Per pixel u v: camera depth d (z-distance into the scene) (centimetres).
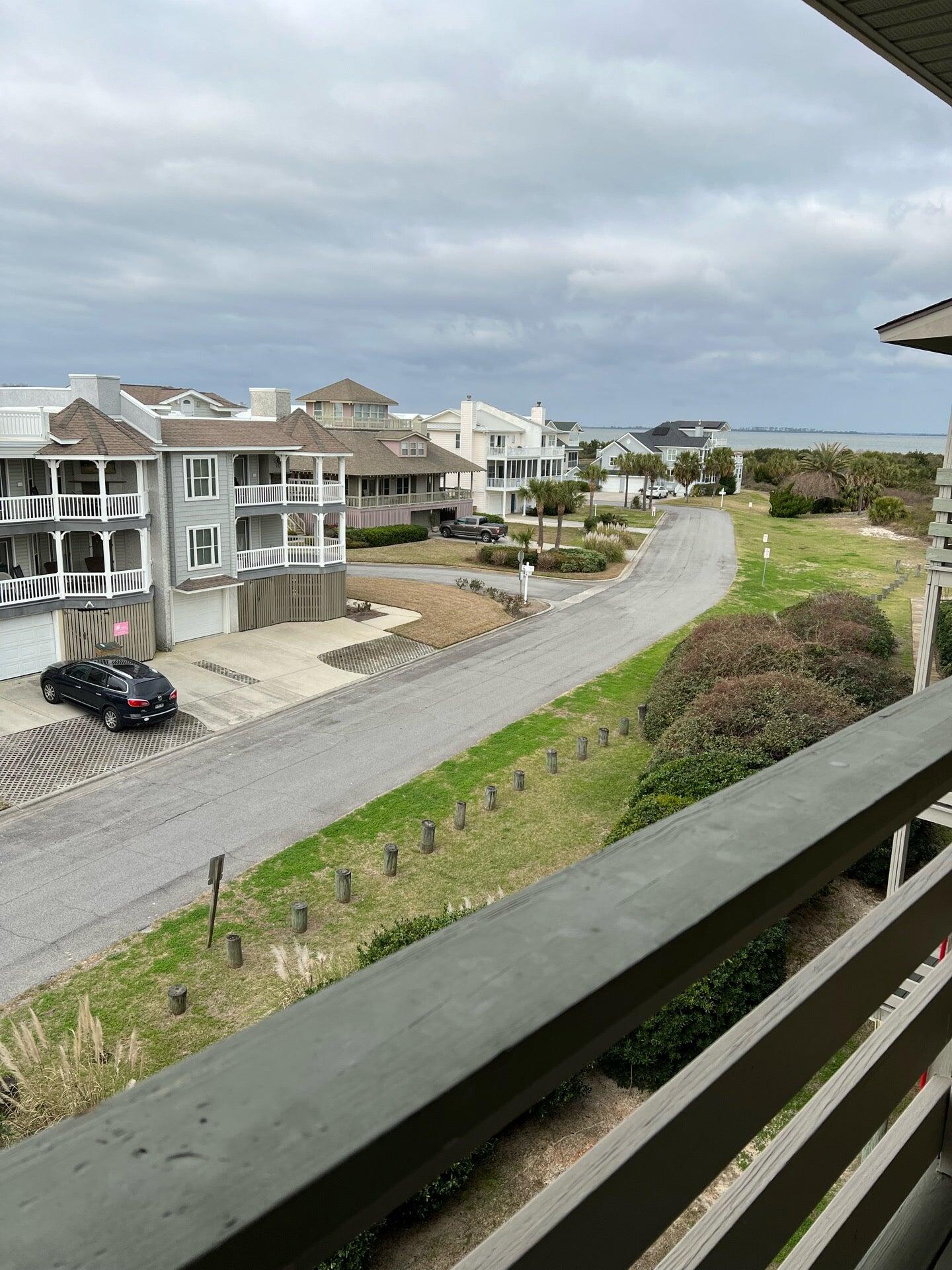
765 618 2338
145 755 1895
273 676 2436
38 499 2238
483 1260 64
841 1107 106
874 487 6775
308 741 2006
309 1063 56
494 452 6128
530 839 1556
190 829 1588
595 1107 883
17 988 1152
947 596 3591
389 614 3144
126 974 1179
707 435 9750
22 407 2452
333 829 1591
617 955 68
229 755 1920
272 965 1201
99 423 2317
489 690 2395
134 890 1388
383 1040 58
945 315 845
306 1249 50
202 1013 1101
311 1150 50
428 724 2131
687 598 3631
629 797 1497
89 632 2339
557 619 3231
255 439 2770
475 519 5138
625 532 5200
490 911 74
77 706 2112
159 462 2469
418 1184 56
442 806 1686
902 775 108
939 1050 133
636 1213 76
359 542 4594
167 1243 44
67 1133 50
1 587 2184
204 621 2731
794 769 110
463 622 3089
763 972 930
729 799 100
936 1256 129
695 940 75
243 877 1427
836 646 2041
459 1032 59
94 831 1573
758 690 1581
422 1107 53
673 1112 79
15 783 1741
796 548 5091
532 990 64
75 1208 45
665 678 2130
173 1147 49
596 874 81
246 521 2947
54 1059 1004
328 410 5491
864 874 1255
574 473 7650
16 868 1447
